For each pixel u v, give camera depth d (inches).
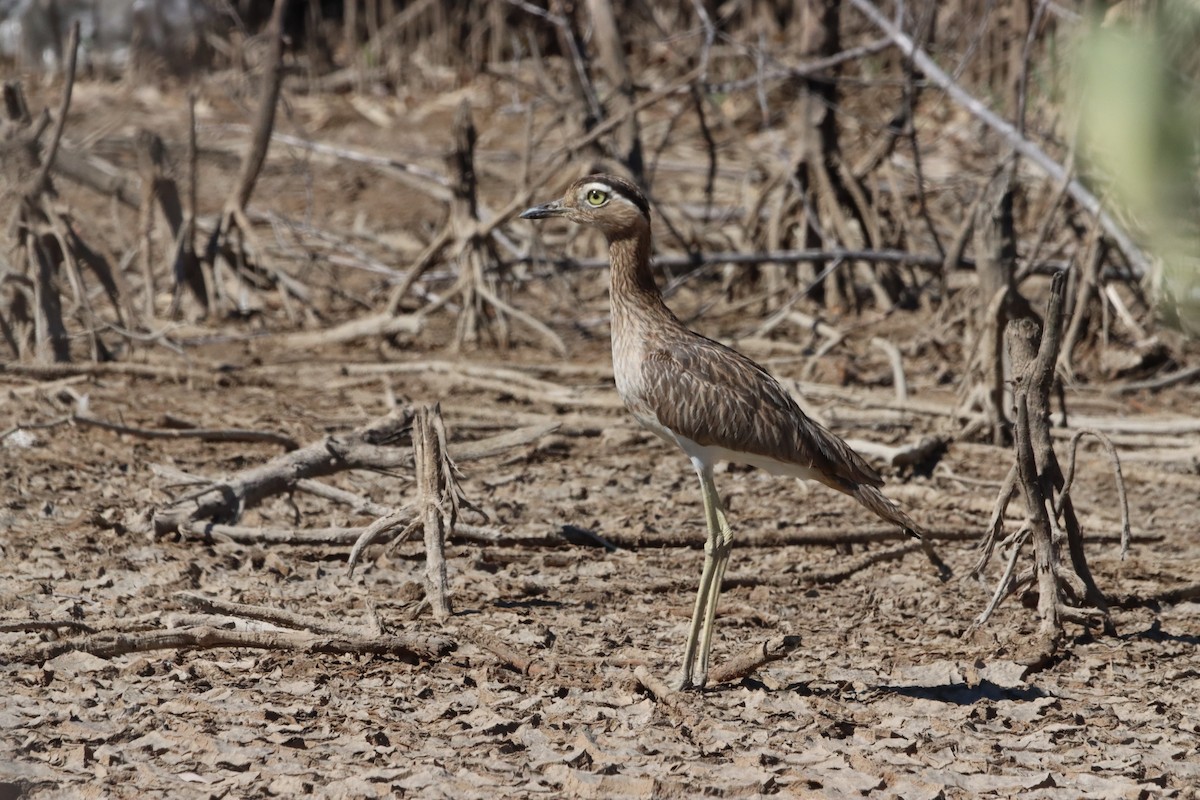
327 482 491.2
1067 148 671.1
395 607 367.6
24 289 631.8
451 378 626.8
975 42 719.1
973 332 661.3
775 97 1153.4
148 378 626.2
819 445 328.5
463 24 1462.8
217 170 1125.7
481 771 260.8
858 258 736.3
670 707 298.0
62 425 534.3
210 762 263.0
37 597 362.0
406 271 847.1
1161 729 296.2
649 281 351.9
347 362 675.4
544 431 466.6
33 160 624.1
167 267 776.9
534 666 319.3
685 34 810.8
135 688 301.6
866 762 268.2
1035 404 349.7
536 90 1015.0
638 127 799.7
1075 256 666.2
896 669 331.9
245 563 401.4
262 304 786.2
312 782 253.4
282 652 328.5
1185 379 655.8
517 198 717.9
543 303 814.5
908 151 952.9
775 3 1266.0
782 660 337.7
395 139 1209.4
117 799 244.4
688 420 328.8
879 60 1100.5
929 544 398.3
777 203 809.5
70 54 615.2
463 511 452.1
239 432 498.6
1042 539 352.8
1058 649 348.8
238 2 1258.0
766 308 820.0
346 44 1480.1
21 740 269.0
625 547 430.9
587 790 251.9
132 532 420.5
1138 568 415.8
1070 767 272.2
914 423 573.6
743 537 430.3
